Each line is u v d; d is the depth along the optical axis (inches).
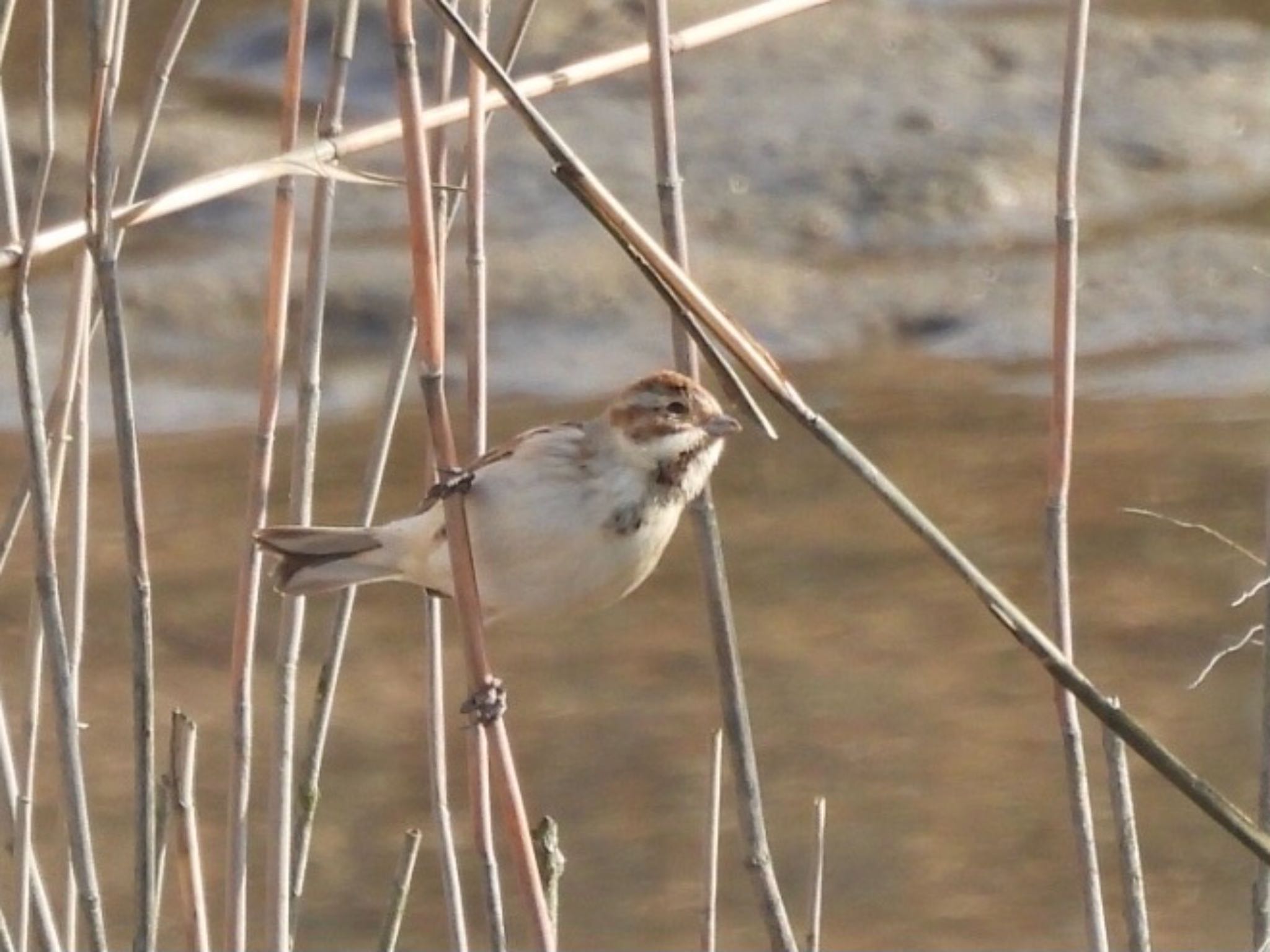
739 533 622.8
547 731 518.0
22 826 305.1
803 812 482.3
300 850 322.0
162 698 525.7
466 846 473.7
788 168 850.1
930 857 464.4
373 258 768.9
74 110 830.5
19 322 281.1
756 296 791.1
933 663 546.3
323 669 322.0
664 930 441.7
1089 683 244.1
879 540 617.0
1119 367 746.2
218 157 824.3
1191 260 802.2
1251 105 914.7
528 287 764.0
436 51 318.0
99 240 275.3
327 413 709.3
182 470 663.8
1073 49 287.0
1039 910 445.7
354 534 288.0
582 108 871.7
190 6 298.8
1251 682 526.9
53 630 286.5
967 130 877.8
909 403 725.3
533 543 278.2
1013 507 638.5
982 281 799.7
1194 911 442.0
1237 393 722.8
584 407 717.3
